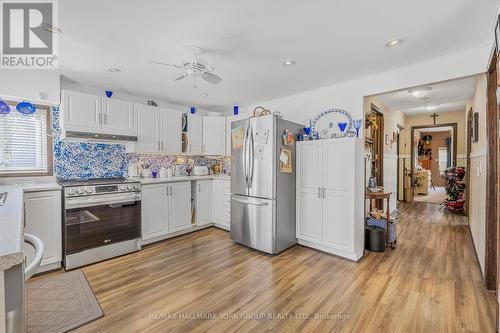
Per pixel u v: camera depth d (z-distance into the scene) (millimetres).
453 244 3576
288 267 2836
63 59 2709
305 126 3877
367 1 1742
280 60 2734
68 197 2787
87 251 2914
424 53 2559
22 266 716
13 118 3039
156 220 3652
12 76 2850
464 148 6047
